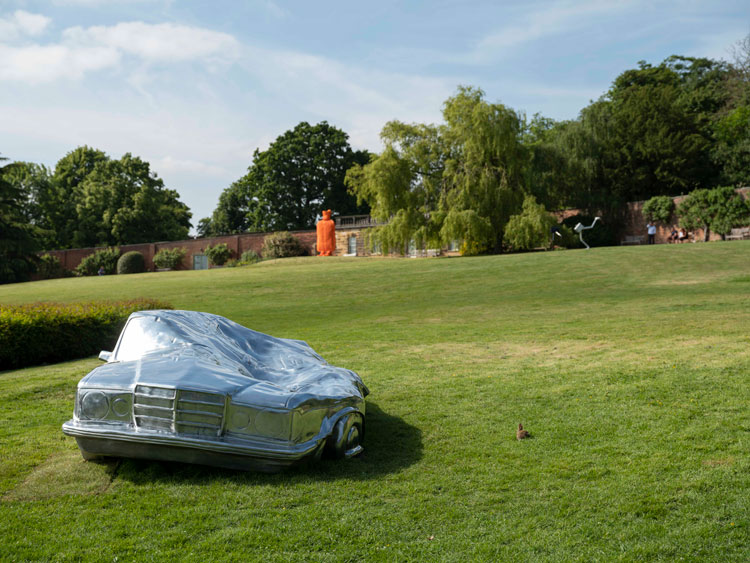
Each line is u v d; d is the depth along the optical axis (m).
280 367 5.65
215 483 4.52
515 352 10.15
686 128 51.81
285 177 74.62
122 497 4.29
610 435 5.50
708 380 7.15
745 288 19.19
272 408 4.55
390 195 44.12
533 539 3.61
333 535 3.69
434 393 7.37
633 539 3.56
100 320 11.91
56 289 32.84
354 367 9.32
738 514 3.80
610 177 51.19
